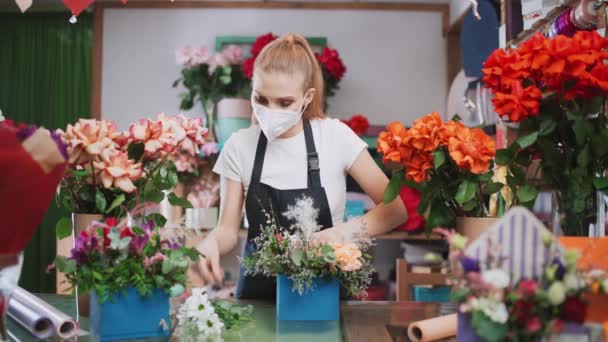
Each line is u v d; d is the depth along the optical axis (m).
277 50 1.77
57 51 4.66
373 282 4.27
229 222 1.91
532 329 0.87
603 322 0.96
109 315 1.22
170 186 1.58
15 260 1.10
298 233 1.46
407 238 3.92
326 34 4.49
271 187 1.85
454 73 4.41
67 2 1.66
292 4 4.48
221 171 1.95
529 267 0.96
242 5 4.49
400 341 1.25
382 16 4.48
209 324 1.29
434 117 1.47
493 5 3.17
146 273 1.24
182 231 1.37
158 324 1.26
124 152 1.51
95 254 1.23
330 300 1.45
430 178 1.51
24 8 1.71
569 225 1.45
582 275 0.92
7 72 4.67
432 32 4.48
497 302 0.91
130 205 1.48
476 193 1.50
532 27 2.17
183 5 4.52
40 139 1.06
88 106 4.64
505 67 1.42
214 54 4.26
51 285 4.54
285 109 1.77
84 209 1.48
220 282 1.63
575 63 1.34
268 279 1.86
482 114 2.94
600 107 1.41
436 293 3.49
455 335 1.27
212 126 4.05
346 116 4.47
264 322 1.44
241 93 4.07
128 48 4.53
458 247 0.96
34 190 1.05
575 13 1.84
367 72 4.48
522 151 1.52
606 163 1.46
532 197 1.49
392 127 1.53
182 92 4.41
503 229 0.97
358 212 3.79
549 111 1.44
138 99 4.52
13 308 1.33
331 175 1.88
